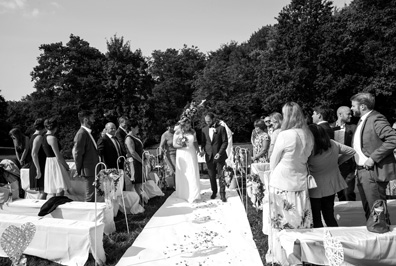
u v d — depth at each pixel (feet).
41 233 14.65
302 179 13.03
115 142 22.06
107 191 18.11
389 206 15.62
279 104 117.60
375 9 113.09
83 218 17.08
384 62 106.32
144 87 135.85
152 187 27.76
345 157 14.05
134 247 16.15
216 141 25.52
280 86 116.37
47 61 136.36
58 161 21.15
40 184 21.27
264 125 26.32
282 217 13.14
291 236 11.75
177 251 15.49
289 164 12.91
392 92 102.47
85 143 20.02
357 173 13.62
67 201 18.30
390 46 108.37
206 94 139.13
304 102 110.63
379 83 100.89
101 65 136.87
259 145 25.99
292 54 116.88
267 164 23.12
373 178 12.92
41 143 21.17
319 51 113.29
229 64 166.30
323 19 118.93
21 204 19.01
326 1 121.39
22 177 25.40
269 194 13.67
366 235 11.60
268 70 124.36
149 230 18.78
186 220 20.58
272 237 13.60
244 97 135.03
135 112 124.77
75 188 23.61
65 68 135.13
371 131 12.98
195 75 168.76
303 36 115.24
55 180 20.93
